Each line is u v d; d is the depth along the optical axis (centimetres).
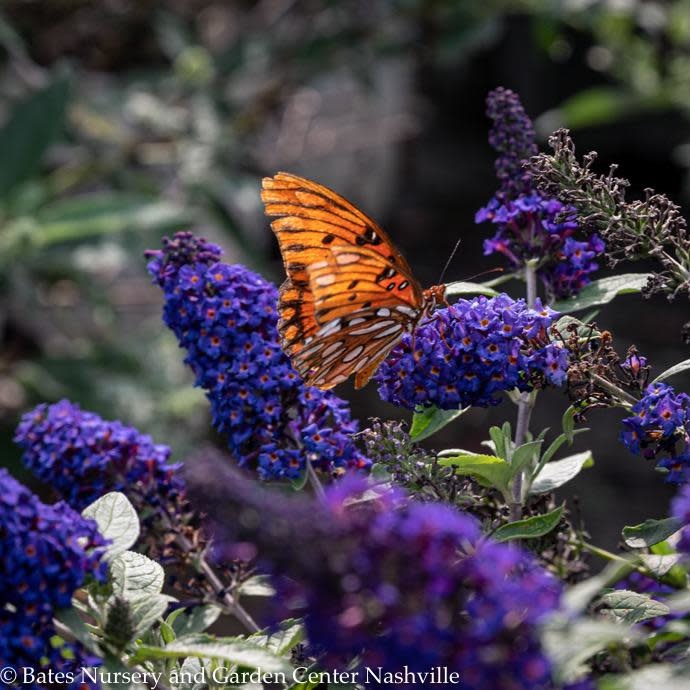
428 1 179
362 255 104
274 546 96
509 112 105
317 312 104
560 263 105
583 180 102
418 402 103
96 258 157
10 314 188
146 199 150
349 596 96
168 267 104
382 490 101
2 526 98
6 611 98
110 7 193
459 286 105
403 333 103
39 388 167
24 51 183
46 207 164
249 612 134
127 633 99
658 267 108
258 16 199
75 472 104
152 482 104
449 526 96
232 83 182
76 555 99
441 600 96
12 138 154
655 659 100
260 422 104
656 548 103
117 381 165
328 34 182
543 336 102
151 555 104
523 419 104
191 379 171
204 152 175
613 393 102
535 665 95
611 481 173
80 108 180
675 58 195
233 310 104
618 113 211
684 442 101
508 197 105
